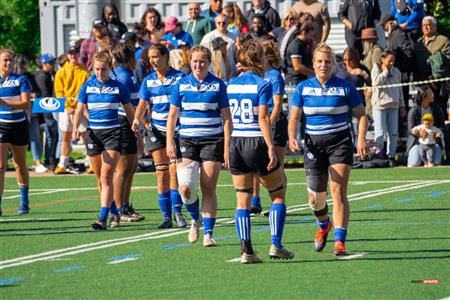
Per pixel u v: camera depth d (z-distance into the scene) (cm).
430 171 5681
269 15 6150
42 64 6419
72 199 4894
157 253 3269
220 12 6250
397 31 6116
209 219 3378
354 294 2559
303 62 5394
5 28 13000
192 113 3359
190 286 2711
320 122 3109
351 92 3109
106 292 2661
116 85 3928
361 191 4844
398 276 2788
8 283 2809
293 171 5900
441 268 2895
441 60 5981
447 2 9062
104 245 3459
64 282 2812
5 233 3806
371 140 6100
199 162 3403
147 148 3888
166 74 3844
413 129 5969
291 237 3525
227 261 3084
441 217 3925
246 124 3019
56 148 6444
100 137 3916
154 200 4766
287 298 2533
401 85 5934
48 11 7988
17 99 4284
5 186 5575
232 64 5447
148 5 7950
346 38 6197
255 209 4169
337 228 3122
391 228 3669
